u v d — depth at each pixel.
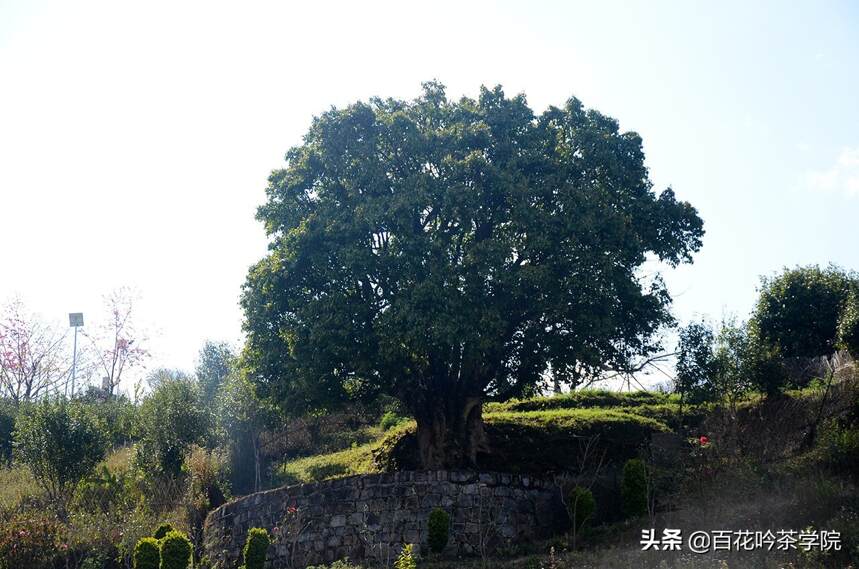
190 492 22.72
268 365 20.25
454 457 20.31
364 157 20.19
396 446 22.52
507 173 19.25
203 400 27.72
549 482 19.45
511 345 20.41
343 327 18.86
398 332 18.30
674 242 21.25
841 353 23.12
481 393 20.89
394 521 18.27
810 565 13.63
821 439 18.59
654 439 20.39
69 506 22.69
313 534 18.56
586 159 20.62
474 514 18.28
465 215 19.02
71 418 24.41
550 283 19.00
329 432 28.56
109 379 39.59
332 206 19.97
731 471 17.47
